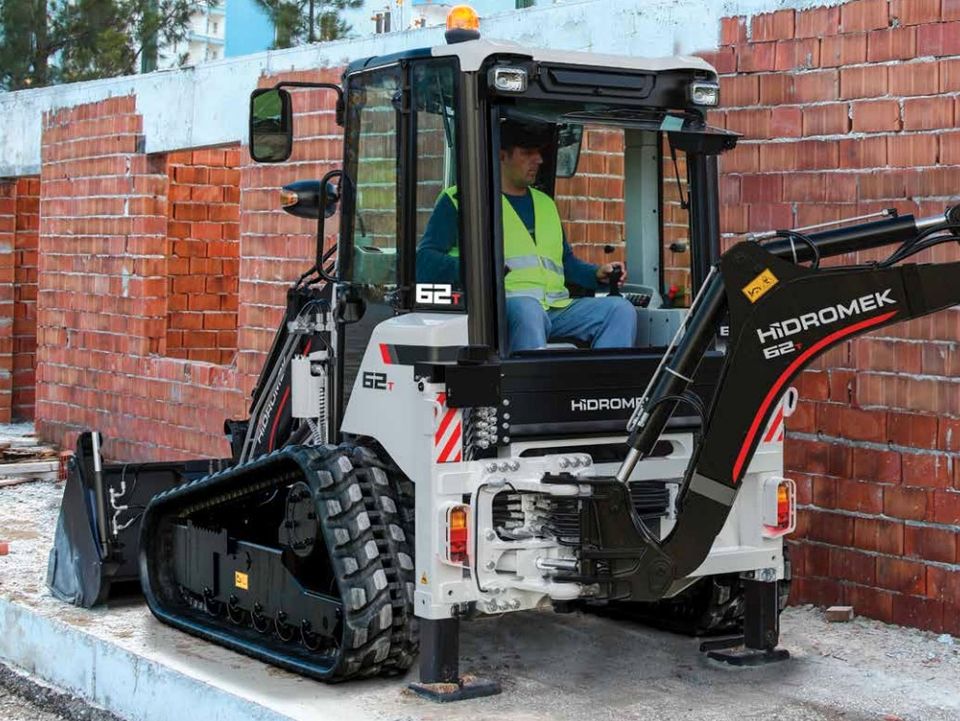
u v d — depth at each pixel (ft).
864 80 25.82
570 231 22.48
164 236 43.32
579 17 30.66
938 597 25.12
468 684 21.54
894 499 25.70
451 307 21.21
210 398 40.09
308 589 22.93
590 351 21.68
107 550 26.76
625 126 21.95
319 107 35.91
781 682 22.52
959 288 19.70
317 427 23.79
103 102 44.73
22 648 26.48
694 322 20.72
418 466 20.98
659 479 22.38
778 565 23.17
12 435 50.31
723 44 27.96
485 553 20.89
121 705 23.49
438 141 21.34
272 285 37.45
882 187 25.64
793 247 20.39
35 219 54.44
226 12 88.58
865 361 26.02
